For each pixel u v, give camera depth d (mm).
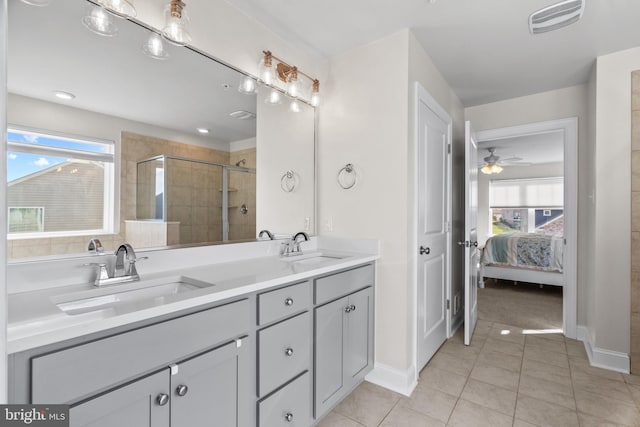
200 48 1559
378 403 1775
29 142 1050
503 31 1938
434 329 2383
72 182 1153
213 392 1041
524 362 2275
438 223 2465
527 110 2996
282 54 2020
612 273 2191
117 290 1149
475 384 1977
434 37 2010
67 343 732
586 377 2061
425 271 2195
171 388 921
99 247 1217
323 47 2117
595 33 1957
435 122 2381
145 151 1378
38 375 685
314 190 2293
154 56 1356
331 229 2242
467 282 2570
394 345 1929
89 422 753
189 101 1540
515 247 4527
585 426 1584
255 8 1727
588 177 2568
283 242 2029
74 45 1154
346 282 1718
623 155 2158
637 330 2096
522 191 6707
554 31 1939
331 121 2246
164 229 1451
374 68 2031
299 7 1713
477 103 3221
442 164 2547
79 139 1174
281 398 1298
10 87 1008
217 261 1674
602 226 2229
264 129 1930
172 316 934
